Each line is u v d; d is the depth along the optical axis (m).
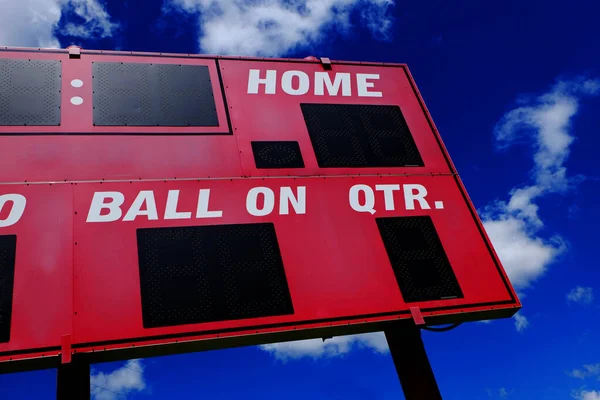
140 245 5.14
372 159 6.59
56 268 4.81
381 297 5.37
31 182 5.31
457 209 6.33
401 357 5.35
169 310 4.80
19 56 6.31
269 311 5.01
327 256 5.53
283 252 5.45
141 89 6.48
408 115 7.30
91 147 5.76
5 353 4.28
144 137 6.03
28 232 4.97
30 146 5.57
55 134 5.75
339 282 5.37
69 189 5.36
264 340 4.95
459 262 5.82
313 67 7.50
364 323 5.16
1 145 5.49
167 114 6.33
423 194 6.38
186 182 5.75
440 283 5.61
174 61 6.95
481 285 5.68
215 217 5.54
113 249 5.05
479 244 6.04
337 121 6.90
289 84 7.15
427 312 5.36
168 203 5.52
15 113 5.77
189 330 4.73
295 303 5.12
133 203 5.43
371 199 6.15
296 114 6.81
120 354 4.57
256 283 5.16
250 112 6.66
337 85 7.36
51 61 6.40
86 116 6.01
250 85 6.98
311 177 6.18
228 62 7.18
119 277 4.89
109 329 4.59
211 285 5.03
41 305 4.57
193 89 6.70
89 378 4.61
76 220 5.16
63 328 4.51
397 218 6.05
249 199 5.80
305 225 5.72
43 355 4.34
